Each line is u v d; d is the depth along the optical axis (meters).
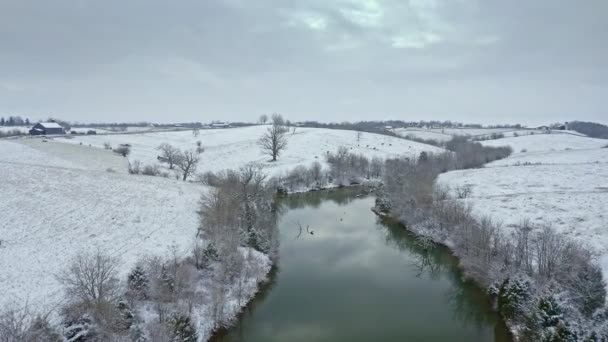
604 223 40.53
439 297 35.88
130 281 29.70
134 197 51.53
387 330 30.30
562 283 28.41
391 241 51.53
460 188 64.50
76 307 24.38
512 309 30.11
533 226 42.31
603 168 69.94
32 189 46.12
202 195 52.19
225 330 29.77
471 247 38.72
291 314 32.47
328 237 52.97
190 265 34.91
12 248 33.28
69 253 34.25
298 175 83.94
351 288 37.44
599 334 22.27
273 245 43.59
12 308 25.22
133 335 24.20
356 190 84.06
